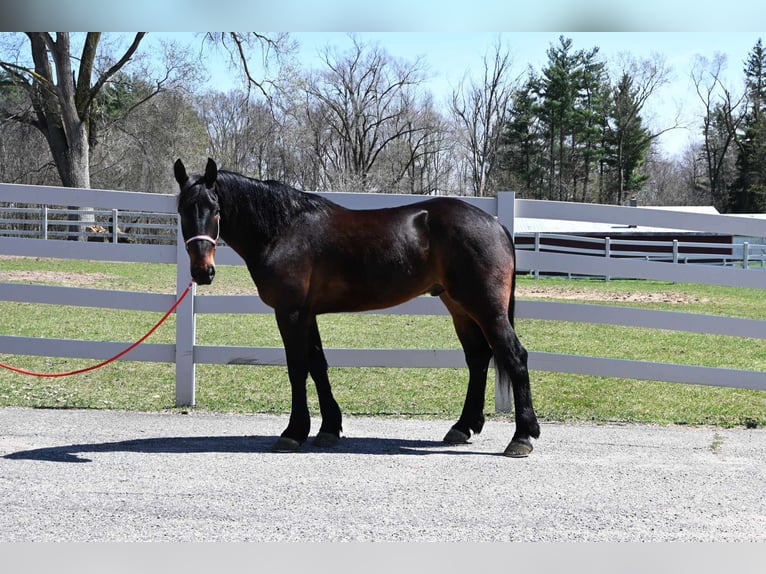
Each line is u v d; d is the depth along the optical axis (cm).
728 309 1830
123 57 3400
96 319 1393
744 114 6575
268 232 572
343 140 5600
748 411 760
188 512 432
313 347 599
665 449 596
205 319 1454
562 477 512
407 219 583
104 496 457
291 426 579
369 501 455
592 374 723
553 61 6594
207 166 551
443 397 818
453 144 5862
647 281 2706
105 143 4181
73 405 741
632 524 426
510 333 570
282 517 427
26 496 455
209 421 681
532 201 725
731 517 438
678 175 7481
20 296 750
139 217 3116
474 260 567
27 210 2356
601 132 6625
